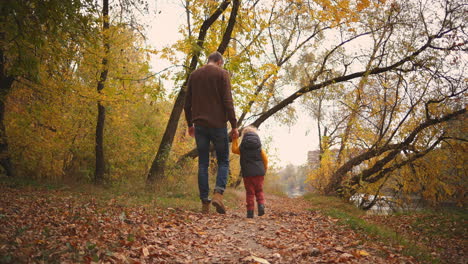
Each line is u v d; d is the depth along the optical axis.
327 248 3.42
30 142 12.62
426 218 10.84
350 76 14.84
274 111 16.12
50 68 8.02
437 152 14.41
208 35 12.59
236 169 21.92
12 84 11.87
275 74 12.67
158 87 11.45
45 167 13.45
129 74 11.83
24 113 12.38
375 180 15.19
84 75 12.51
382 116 14.51
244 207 9.57
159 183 10.28
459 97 12.78
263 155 5.70
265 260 2.87
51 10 5.38
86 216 4.38
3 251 2.47
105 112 14.38
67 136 13.81
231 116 5.18
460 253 6.60
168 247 3.28
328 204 13.54
